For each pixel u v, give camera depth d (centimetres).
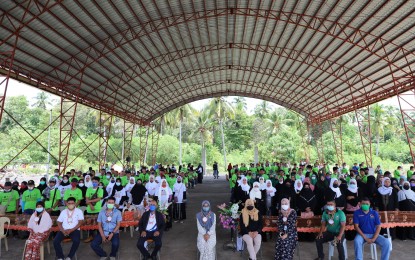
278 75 2584
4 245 872
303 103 3281
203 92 3406
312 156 4638
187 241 890
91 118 5694
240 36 1855
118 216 724
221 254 761
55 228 776
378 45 1569
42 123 4997
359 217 658
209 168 4919
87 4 1225
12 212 956
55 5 1150
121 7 1321
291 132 4909
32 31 1245
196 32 1750
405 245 802
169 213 1041
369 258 713
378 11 1278
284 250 649
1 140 4275
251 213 687
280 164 1923
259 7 1462
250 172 1368
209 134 4962
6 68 1375
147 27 1571
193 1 1394
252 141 5584
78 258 746
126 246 842
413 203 866
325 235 677
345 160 4522
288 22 1479
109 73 2005
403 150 4856
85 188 1021
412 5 1191
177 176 1267
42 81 1644
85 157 4572
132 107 3027
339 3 1308
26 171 3606
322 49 1828
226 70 2667
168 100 3266
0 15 1083
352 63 1900
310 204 828
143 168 1529
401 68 1594
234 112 4653
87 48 1556
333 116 3047
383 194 878
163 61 2106
